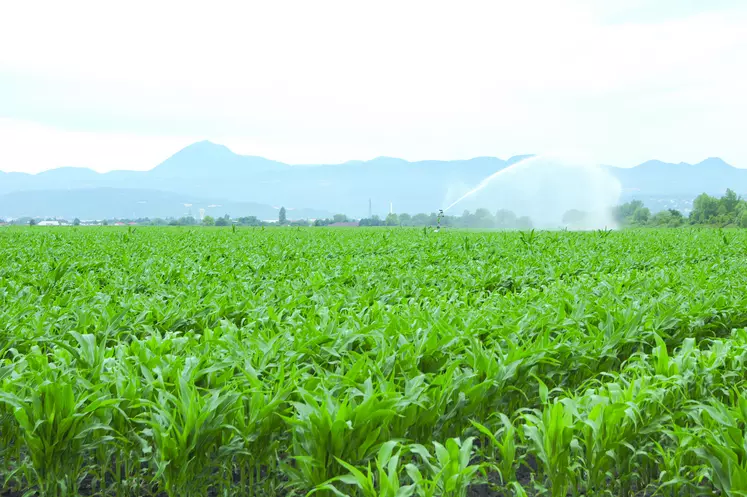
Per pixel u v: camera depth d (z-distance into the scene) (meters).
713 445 4.52
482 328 7.48
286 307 9.11
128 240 28.19
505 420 5.03
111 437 5.13
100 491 5.54
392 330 7.14
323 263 16.45
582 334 7.36
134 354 6.50
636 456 5.31
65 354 6.16
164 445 4.69
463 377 5.64
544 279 13.84
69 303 9.49
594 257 18.03
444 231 43.66
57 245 25.98
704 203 105.06
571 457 5.16
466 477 4.37
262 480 5.44
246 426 5.09
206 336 7.16
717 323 8.95
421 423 5.41
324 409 4.65
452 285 12.50
